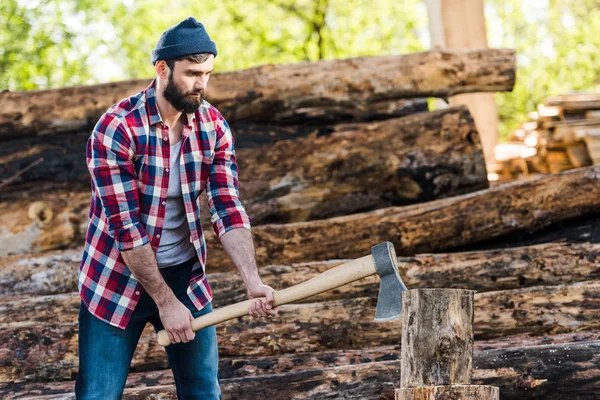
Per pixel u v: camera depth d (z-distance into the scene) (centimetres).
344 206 688
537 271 568
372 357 488
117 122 341
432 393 309
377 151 685
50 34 2097
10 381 492
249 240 365
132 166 346
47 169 680
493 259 571
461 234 630
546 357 443
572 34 2703
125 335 360
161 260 363
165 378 479
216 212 368
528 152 925
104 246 353
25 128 693
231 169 377
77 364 500
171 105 343
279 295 346
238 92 698
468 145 690
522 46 2833
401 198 691
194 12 2327
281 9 2328
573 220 646
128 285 354
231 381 447
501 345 489
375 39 2358
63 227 674
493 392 312
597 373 438
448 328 317
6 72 2050
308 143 690
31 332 502
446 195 693
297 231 622
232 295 556
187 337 353
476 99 1275
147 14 2328
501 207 633
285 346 510
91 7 2214
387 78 718
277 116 714
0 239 666
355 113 731
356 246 622
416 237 626
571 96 908
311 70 711
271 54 2336
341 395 443
